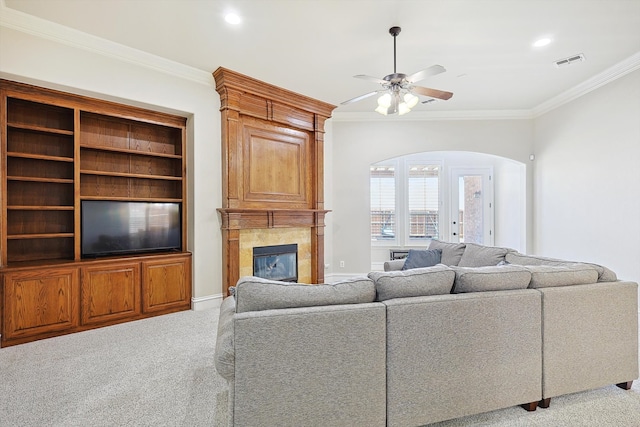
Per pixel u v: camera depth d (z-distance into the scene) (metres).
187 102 3.88
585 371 2.09
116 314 3.47
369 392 1.68
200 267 4.01
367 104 5.17
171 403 2.07
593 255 4.27
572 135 4.62
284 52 3.51
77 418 1.91
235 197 4.16
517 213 6.08
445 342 1.80
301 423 1.59
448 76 4.12
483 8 2.75
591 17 2.89
